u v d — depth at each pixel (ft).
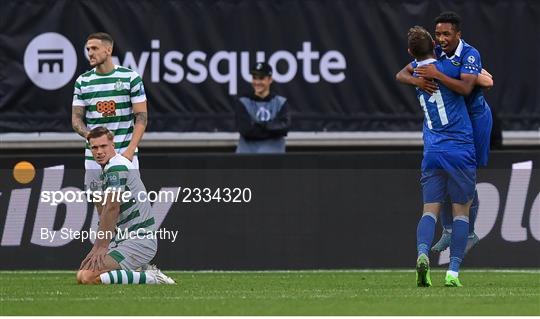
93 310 88.17
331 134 189.26
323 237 144.66
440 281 123.65
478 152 115.65
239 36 188.55
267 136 162.91
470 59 110.42
